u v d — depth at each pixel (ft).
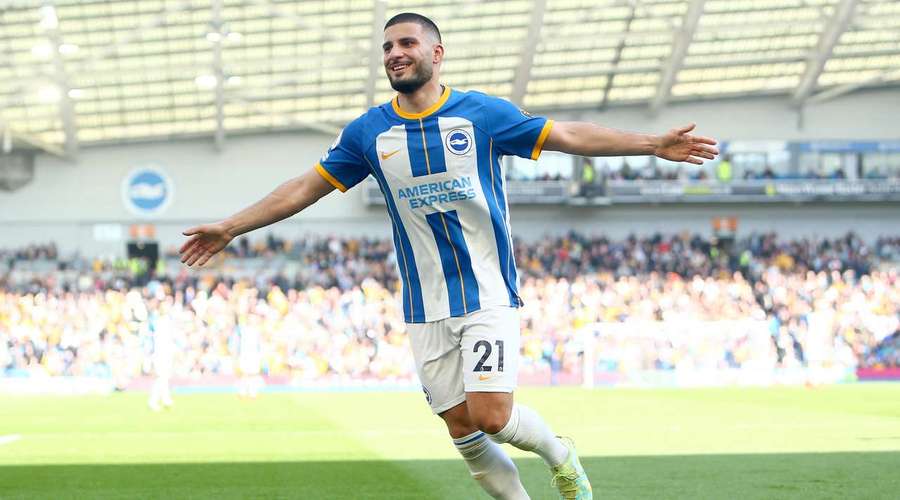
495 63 147.33
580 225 161.48
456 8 124.57
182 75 136.67
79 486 31.14
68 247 156.66
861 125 159.74
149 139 158.30
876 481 29.66
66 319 102.37
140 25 122.31
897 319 106.52
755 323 88.99
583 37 132.87
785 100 160.56
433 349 18.22
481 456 18.76
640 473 32.19
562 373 94.48
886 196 153.89
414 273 18.30
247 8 121.80
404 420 55.77
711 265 146.82
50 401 76.02
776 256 149.18
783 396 72.38
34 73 130.72
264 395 81.61
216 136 156.87
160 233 158.71
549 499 26.53
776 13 137.49
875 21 132.87
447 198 17.63
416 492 29.07
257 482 31.60
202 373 99.45
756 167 155.63
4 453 41.24
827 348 92.07
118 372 91.25
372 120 18.15
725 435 45.01
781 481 29.94
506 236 18.06
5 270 145.79
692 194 153.89
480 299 17.67
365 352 96.99
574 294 106.01
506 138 17.67
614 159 154.51
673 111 161.48
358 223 157.99
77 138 153.07
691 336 90.17
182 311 99.71
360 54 133.69
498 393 17.48
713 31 132.26
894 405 62.95
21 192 156.97
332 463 36.47
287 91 147.43
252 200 160.56
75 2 114.21
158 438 46.98
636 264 147.13
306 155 161.79
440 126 17.61
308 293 104.78
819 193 153.58
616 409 61.87
